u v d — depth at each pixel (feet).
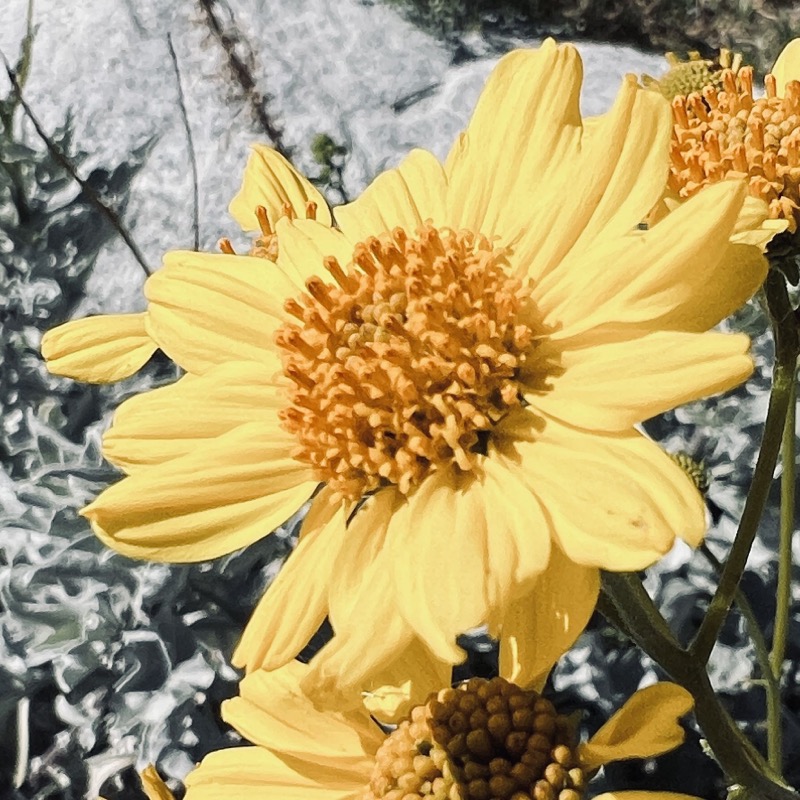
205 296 0.24
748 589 0.47
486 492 0.19
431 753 0.24
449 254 0.21
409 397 0.20
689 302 0.19
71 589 0.51
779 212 0.25
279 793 0.26
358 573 0.19
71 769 0.50
